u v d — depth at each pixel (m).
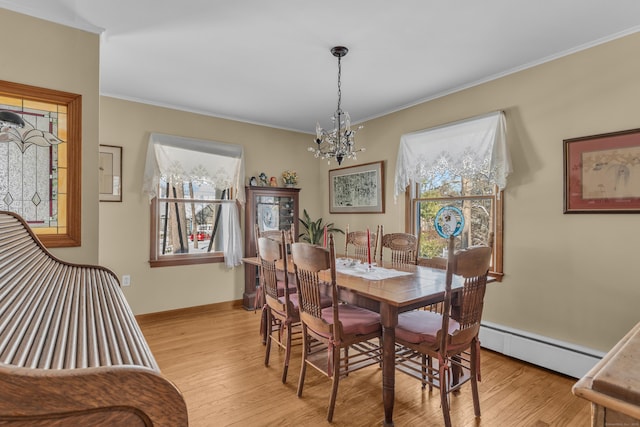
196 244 4.03
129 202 3.52
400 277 2.26
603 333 2.31
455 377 2.24
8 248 1.13
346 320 2.07
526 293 2.71
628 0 1.89
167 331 3.31
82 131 2.12
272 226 4.41
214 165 4.02
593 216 2.36
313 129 4.80
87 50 2.15
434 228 3.48
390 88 3.25
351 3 1.94
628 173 2.20
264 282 2.65
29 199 1.98
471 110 3.12
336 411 1.99
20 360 0.49
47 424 0.41
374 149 4.16
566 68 2.50
